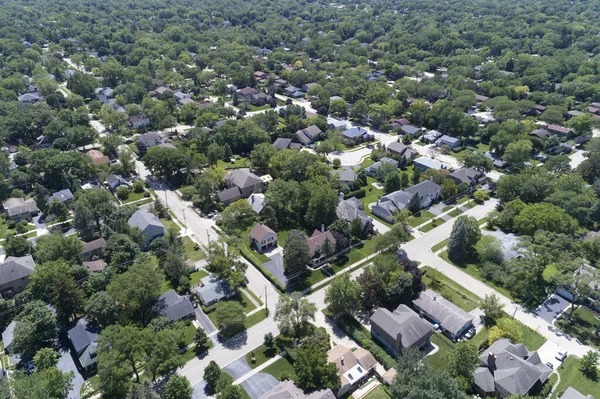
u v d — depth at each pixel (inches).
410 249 4621.1
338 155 6825.8
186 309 3673.7
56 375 2815.0
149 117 7849.4
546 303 3878.0
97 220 4813.0
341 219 4785.9
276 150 6412.4
